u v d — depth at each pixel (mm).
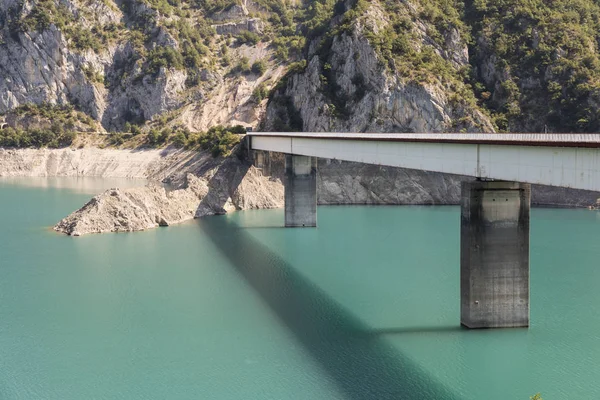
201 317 81500
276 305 85938
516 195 72625
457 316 80500
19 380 64875
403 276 99500
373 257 112750
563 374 64625
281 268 105125
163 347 72312
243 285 95125
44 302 87500
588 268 102750
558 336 73500
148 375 65562
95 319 81062
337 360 68375
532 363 66875
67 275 100375
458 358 68312
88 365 68000
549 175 60094
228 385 63219
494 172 68812
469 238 73000
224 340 74062
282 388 62344
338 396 60656
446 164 78750
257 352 70625
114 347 72500
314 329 77125
